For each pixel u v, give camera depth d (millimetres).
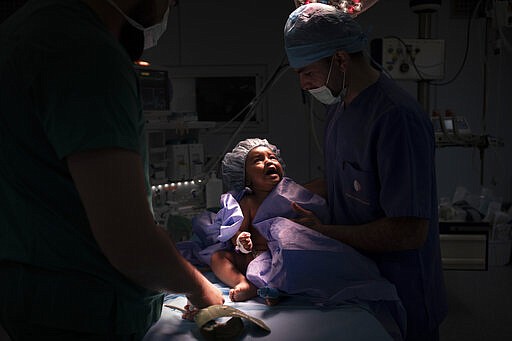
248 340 932
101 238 674
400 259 1253
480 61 3555
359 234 1188
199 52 3646
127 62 722
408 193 1105
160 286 791
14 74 685
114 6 771
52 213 735
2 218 752
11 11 2658
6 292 770
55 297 761
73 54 664
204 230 1415
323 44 1181
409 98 1204
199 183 2266
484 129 3230
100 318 782
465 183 3715
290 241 1174
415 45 2662
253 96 3707
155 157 2273
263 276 1165
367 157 1198
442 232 2564
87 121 646
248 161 1469
